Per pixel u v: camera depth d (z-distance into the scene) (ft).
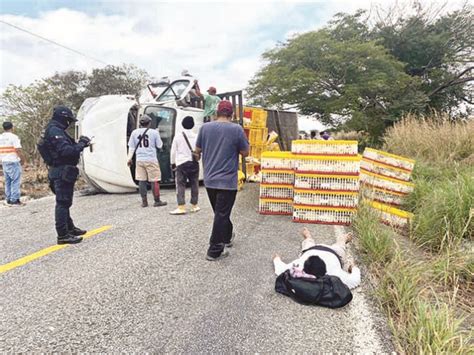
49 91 44.34
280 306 9.20
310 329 8.14
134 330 8.06
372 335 7.88
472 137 27.40
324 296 9.04
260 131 30.83
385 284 9.84
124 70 100.94
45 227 17.28
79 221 18.11
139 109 27.17
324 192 17.21
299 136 51.83
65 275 11.07
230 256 12.82
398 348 7.34
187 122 18.63
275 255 12.84
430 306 8.11
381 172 18.52
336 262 10.09
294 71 62.59
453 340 6.99
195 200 19.66
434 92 76.79
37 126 43.01
